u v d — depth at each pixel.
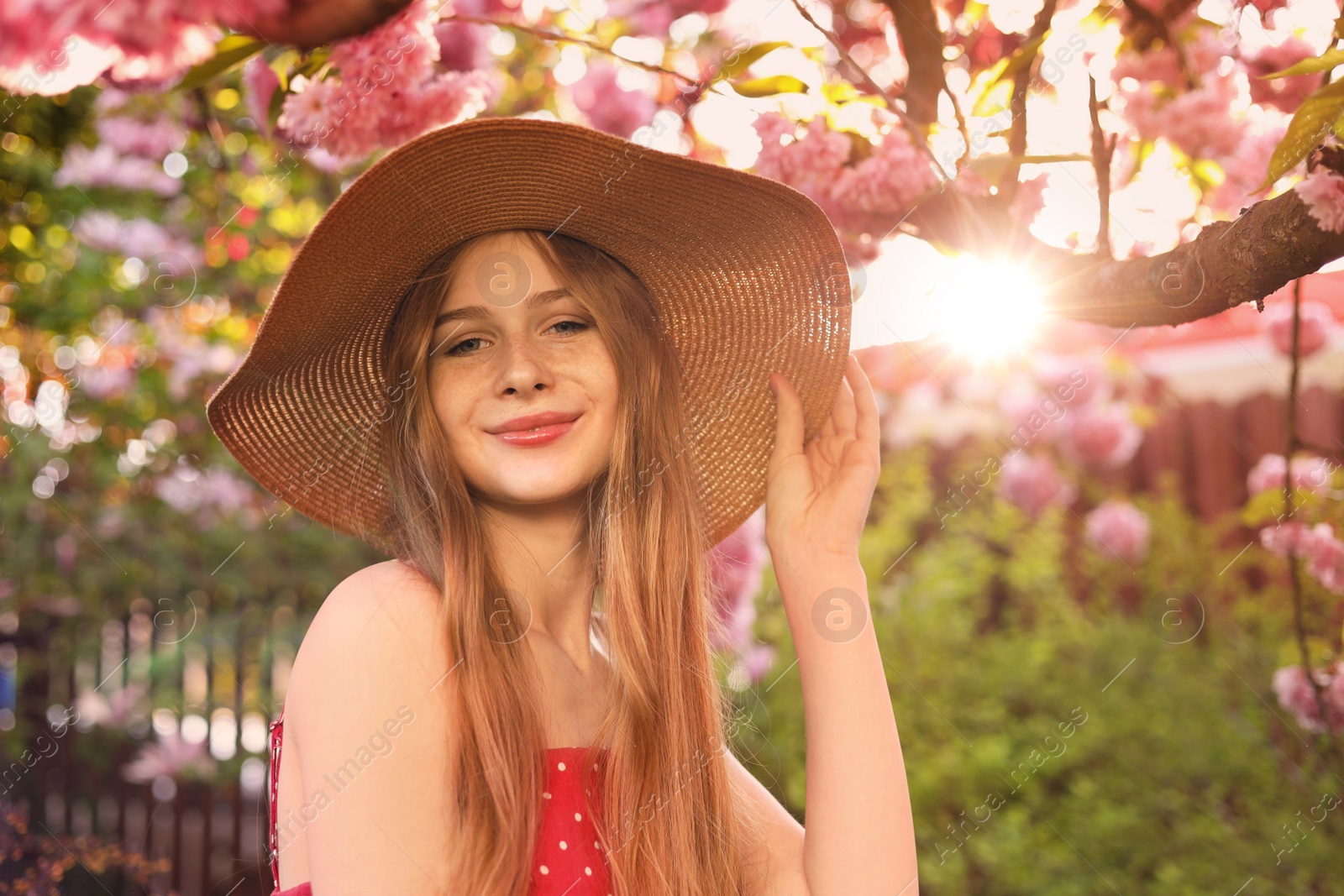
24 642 4.21
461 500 1.43
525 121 1.35
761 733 3.82
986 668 4.45
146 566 3.64
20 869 3.36
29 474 3.54
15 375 3.61
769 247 1.62
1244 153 1.73
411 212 1.40
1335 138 1.29
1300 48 1.71
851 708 1.54
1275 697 3.81
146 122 3.07
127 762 4.30
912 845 1.50
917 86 1.77
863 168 1.71
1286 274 1.25
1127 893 3.45
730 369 1.73
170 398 3.62
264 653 3.96
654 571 1.52
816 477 1.73
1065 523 5.70
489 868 1.24
